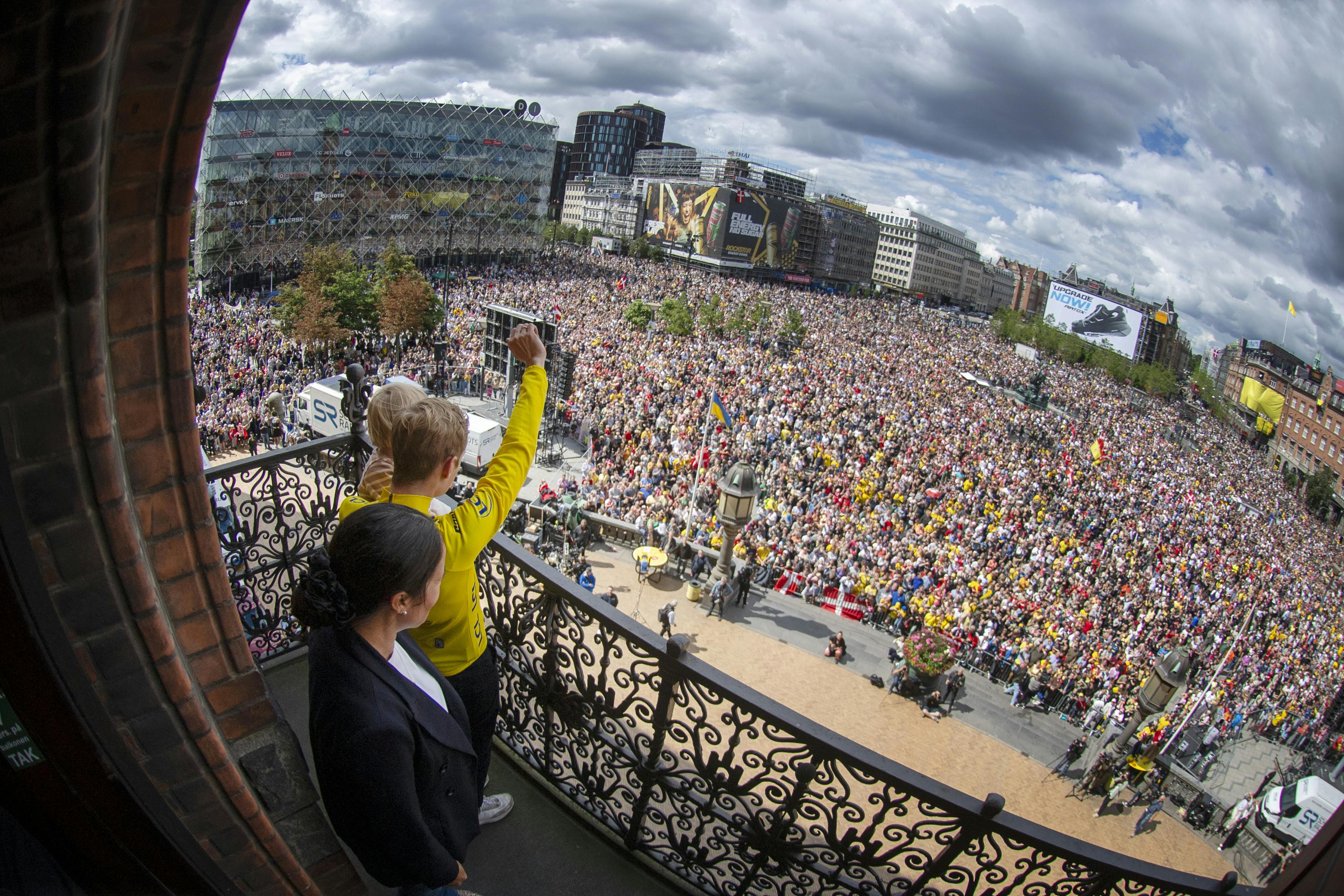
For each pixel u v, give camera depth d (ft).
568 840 10.39
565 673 10.16
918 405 153.07
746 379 138.21
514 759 11.49
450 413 7.07
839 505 90.79
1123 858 7.45
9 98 3.45
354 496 8.37
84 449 4.84
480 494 7.72
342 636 5.64
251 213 215.10
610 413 109.29
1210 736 63.82
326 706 5.49
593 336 152.97
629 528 75.77
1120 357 356.18
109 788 5.77
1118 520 114.52
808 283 517.14
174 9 3.74
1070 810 52.13
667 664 8.73
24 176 3.80
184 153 4.47
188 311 5.21
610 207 559.38
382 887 9.25
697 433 103.24
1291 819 49.60
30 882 5.74
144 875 6.41
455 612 7.78
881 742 54.65
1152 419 246.06
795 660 62.28
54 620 4.92
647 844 10.23
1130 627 80.07
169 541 5.69
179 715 6.09
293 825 7.40
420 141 262.06
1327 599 117.70
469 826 6.98
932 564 77.46
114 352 4.92
